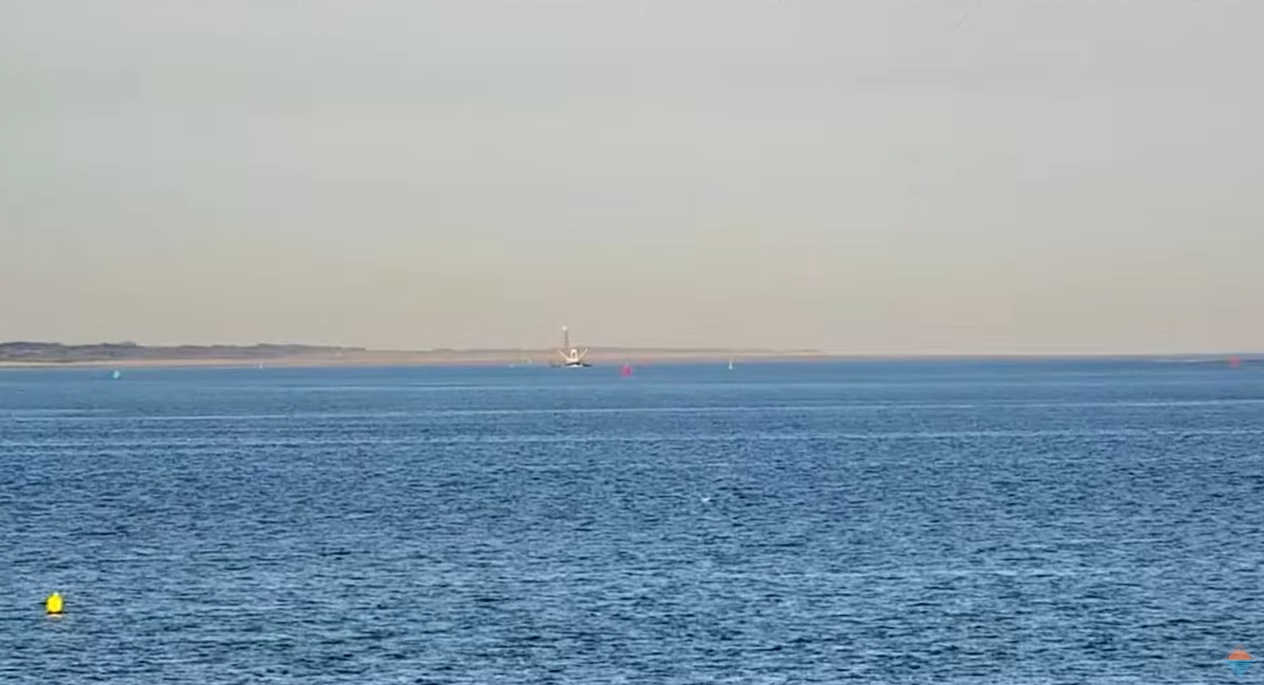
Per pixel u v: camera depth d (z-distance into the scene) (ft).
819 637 513.04
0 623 542.98
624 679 465.06
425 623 537.65
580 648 500.74
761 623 533.14
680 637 513.45
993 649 496.64
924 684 458.09
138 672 476.54
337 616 550.36
